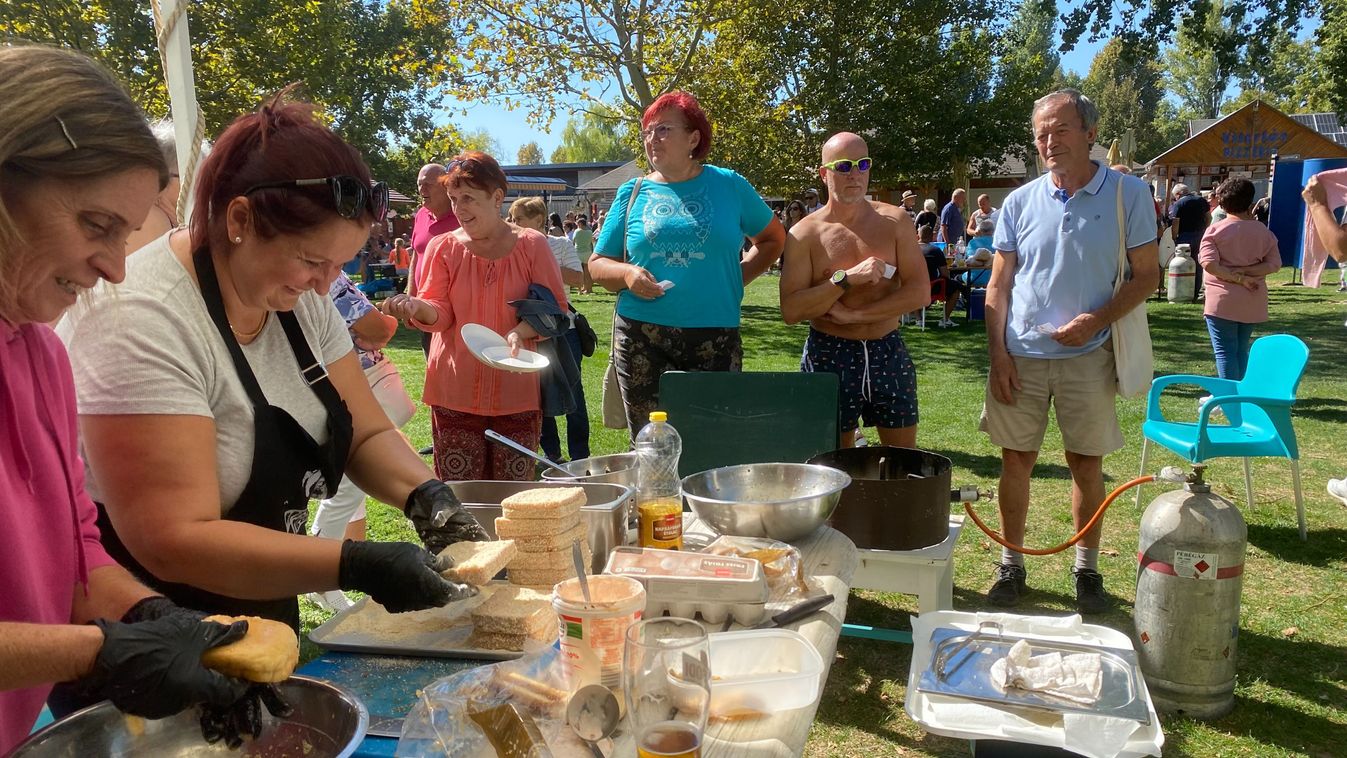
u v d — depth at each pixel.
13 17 16.88
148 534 1.39
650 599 1.75
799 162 21.81
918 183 25.06
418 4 14.30
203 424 1.44
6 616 1.19
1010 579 3.81
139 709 1.04
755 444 3.40
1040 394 3.66
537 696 1.42
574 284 7.12
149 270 1.50
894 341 3.86
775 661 1.55
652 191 3.81
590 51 14.47
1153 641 2.96
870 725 2.95
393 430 1.94
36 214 1.01
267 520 1.62
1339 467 5.61
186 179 2.38
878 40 21.91
